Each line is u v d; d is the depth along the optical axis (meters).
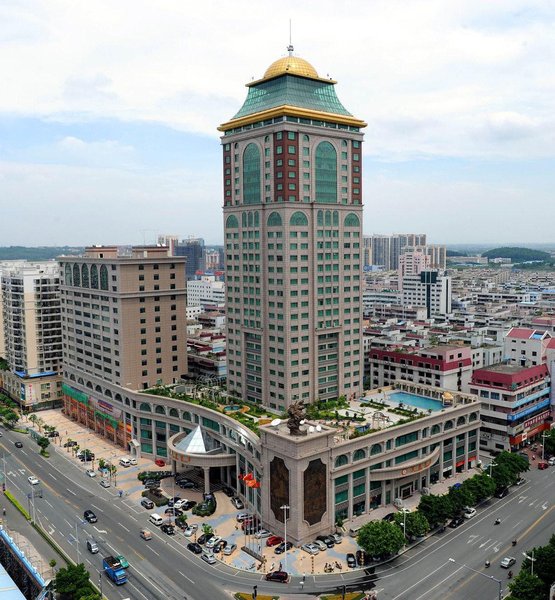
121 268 184.88
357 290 179.62
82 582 107.81
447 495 140.00
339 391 177.00
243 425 149.00
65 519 141.62
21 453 188.75
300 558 122.69
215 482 162.00
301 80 168.25
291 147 160.50
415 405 172.88
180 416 174.25
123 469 173.62
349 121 172.12
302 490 126.56
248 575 116.94
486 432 188.38
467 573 116.75
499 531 134.38
